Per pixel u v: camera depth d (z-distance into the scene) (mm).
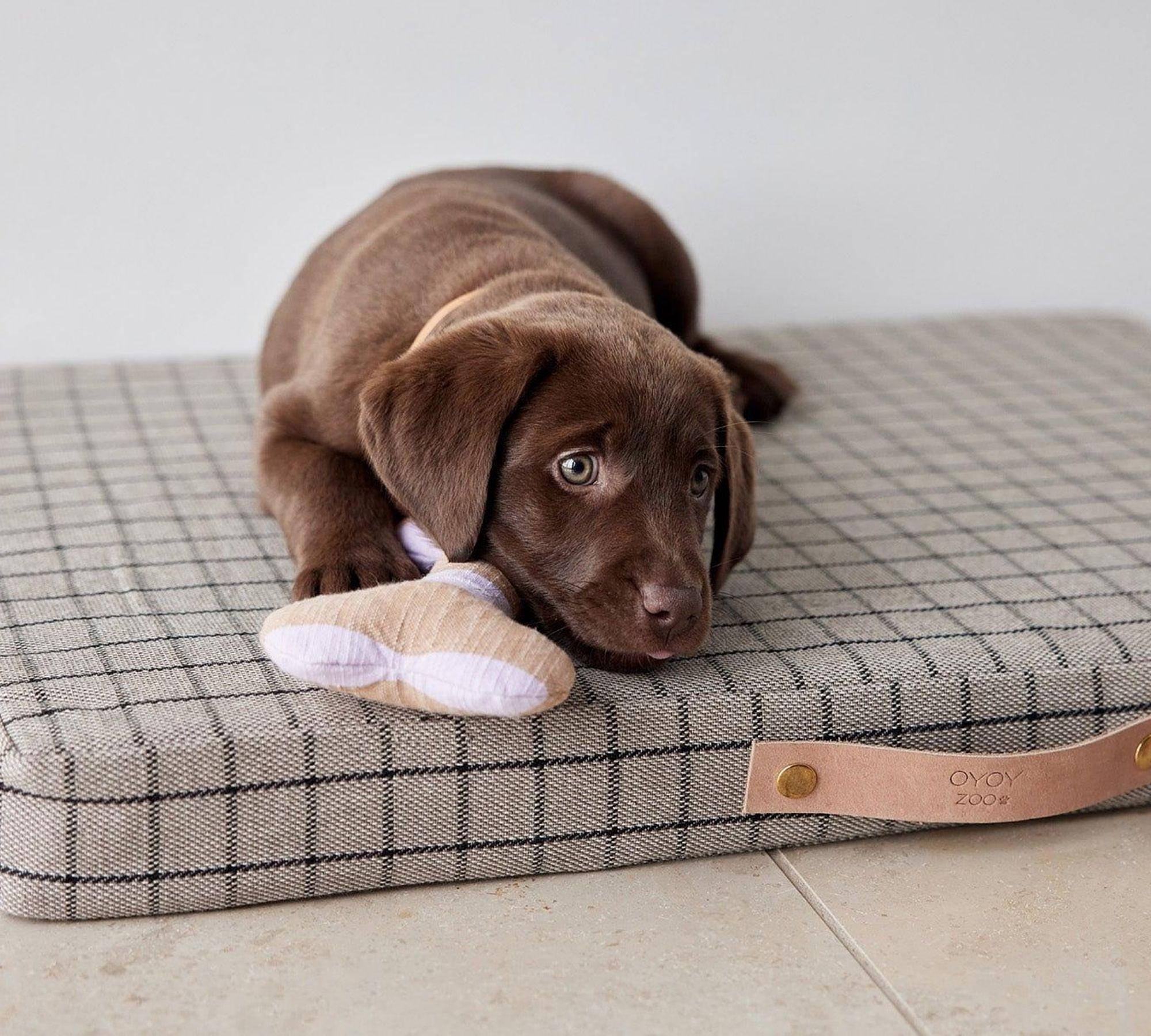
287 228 1461
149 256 1442
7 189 1398
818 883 967
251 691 945
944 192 1577
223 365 1411
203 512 1146
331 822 927
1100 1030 886
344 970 897
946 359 1471
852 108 1528
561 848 957
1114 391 1407
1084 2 1544
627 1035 872
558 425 971
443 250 1126
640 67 1478
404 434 968
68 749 896
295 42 1411
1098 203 1626
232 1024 867
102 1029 861
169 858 912
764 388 1335
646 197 1520
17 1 1354
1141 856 995
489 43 1445
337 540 1026
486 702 902
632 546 958
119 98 1395
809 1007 892
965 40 1531
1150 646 1026
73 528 1117
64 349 1454
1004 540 1148
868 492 1216
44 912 909
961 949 927
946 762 975
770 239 1554
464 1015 877
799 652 1005
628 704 951
